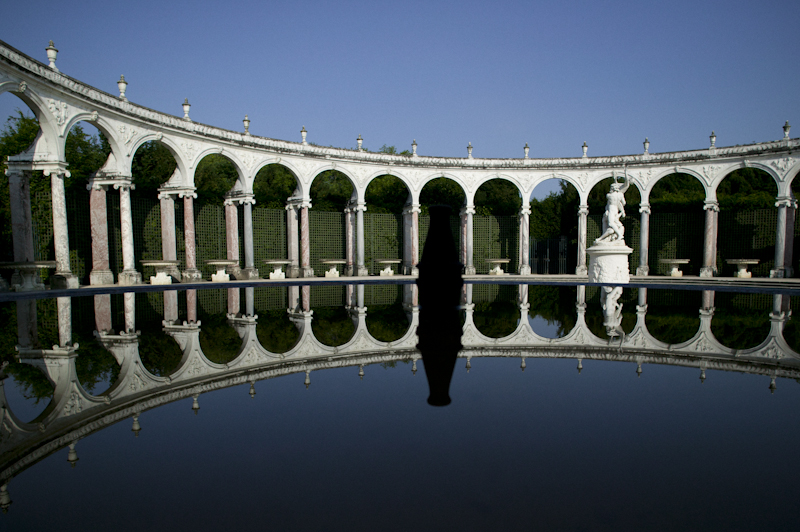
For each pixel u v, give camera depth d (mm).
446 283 8789
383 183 49500
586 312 10859
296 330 8586
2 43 16781
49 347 7277
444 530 2004
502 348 6523
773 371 5305
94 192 23328
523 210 36688
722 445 3127
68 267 20469
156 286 21375
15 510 2361
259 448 3133
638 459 2875
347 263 36500
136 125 23938
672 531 1972
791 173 30266
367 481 2584
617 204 23766
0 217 24469
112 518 2236
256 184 49344
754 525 2084
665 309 11609
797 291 18797
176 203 29703
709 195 33000
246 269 30328
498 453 2953
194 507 2334
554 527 2051
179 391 4664
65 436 3506
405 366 5508
